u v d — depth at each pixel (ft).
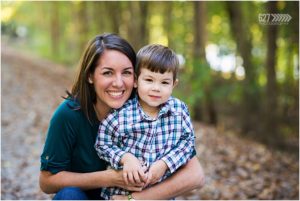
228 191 15.05
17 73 45.09
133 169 6.83
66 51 79.46
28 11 91.20
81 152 7.45
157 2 47.09
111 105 7.18
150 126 7.34
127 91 7.27
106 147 7.20
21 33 106.42
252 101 30.30
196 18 29.43
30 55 79.51
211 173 17.25
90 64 7.12
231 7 32.45
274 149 24.86
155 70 7.24
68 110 7.29
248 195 14.83
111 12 49.06
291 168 19.65
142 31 42.80
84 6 60.85
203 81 27.40
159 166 7.09
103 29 56.65
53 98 33.32
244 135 28.73
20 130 21.81
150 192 7.14
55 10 77.61
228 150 21.79
